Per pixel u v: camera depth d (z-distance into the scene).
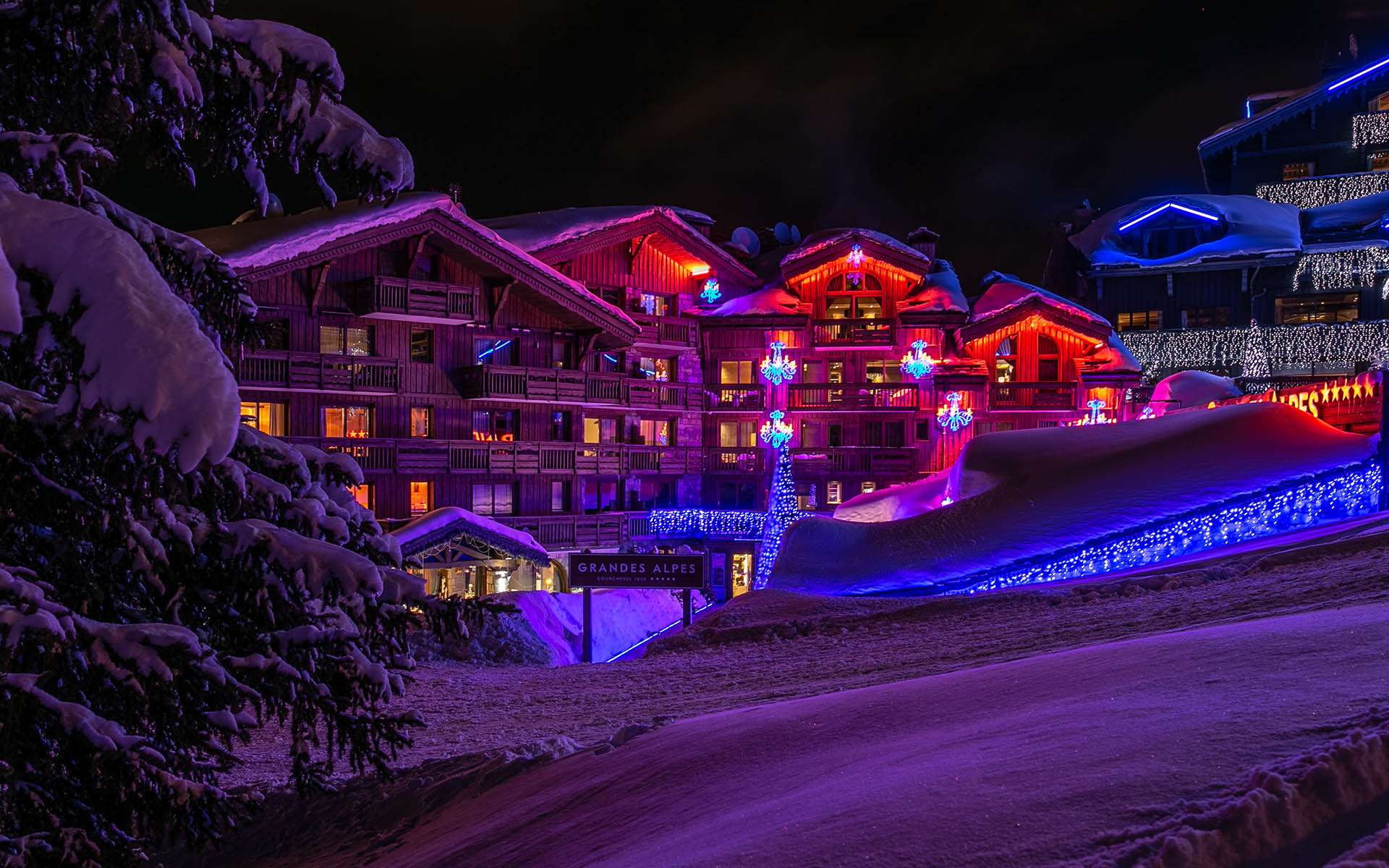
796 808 4.22
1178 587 14.25
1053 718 4.85
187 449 4.04
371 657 5.93
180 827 5.34
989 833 3.39
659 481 43.53
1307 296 43.81
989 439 25.48
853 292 45.75
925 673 9.99
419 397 34.53
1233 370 43.88
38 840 4.70
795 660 13.34
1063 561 20.66
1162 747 3.86
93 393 4.09
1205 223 46.88
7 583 4.41
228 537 5.19
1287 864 2.78
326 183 6.89
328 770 5.93
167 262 7.02
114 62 5.75
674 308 45.19
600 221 41.66
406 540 27.50
